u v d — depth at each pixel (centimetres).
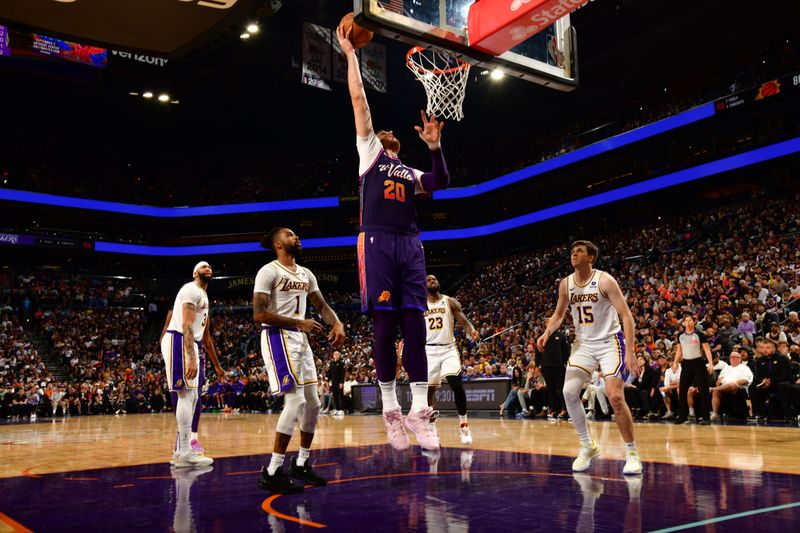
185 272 3631
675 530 247
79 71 2700
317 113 3397
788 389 945
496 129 3491
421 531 255
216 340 2997
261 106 3303
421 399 422
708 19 2505
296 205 3359
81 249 3164
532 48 562
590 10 2611
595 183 3120
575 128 3192
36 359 2417
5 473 478
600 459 501
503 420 1212
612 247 2634
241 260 3634
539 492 345
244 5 733
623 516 277
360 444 697
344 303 3180
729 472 411
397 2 455
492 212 3472
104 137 3466
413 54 625
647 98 2936
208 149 3688
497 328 2169
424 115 404
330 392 1845
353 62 415
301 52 2711
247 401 2128
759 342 1018
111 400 2212
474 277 3195
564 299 469
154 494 366
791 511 283
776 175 2448
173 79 2928
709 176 2403
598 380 1191
